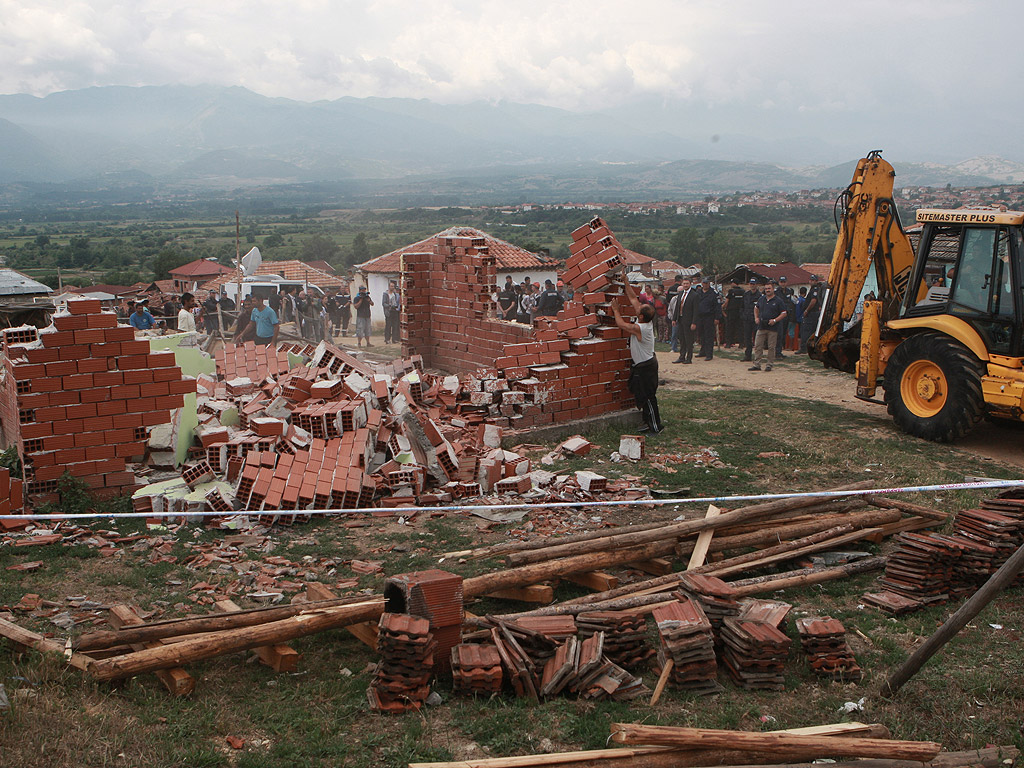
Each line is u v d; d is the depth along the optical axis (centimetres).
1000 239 1058
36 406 741
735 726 439
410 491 819
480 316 1334
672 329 2205
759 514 694
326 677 484
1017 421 1202
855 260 1314
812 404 1389
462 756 405
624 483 864
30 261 11756
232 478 779
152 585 603
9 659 476
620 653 502
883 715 455
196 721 421
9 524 705
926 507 805
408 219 19888
